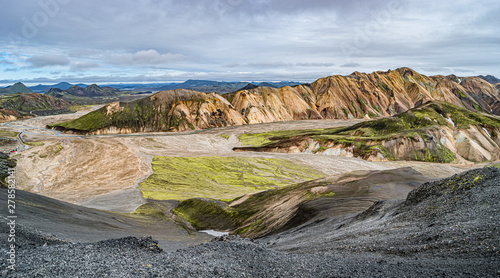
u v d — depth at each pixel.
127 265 14.80
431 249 16.00
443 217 21.02
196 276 13.73
